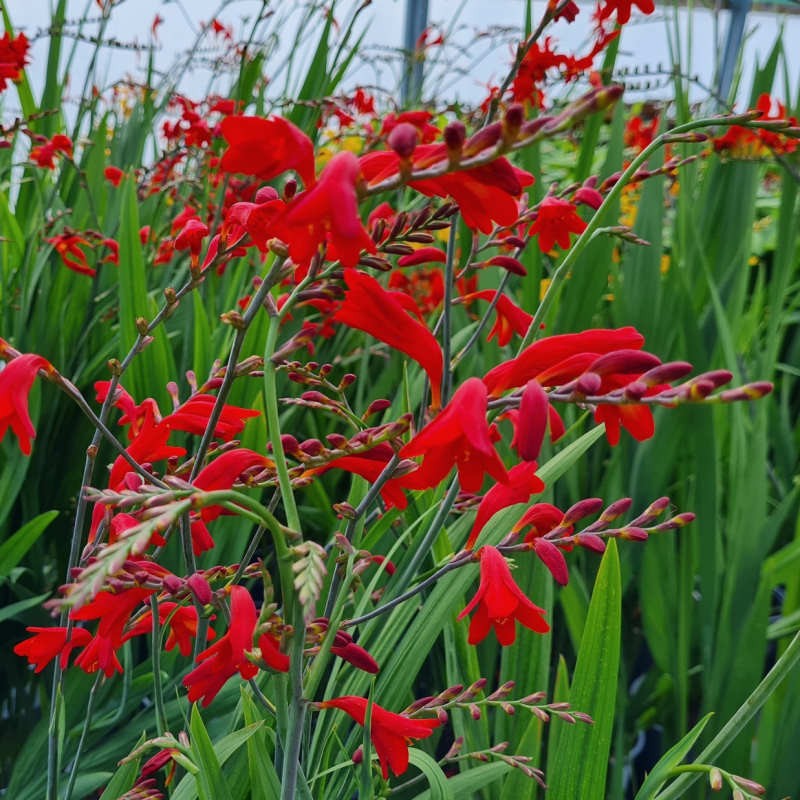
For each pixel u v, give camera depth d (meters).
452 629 1.72
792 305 3.37
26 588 2.43
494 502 1.15
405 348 0.99
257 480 1.09
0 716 2.49
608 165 2.54
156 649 1.22
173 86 3.56
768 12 7.70
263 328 2.19
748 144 2.65
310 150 0.84
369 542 1.57
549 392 0.92
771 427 3.01
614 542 1.25
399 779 1.97
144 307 2.15
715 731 2.00
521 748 1.47
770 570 1.94
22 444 1.03
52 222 2.78
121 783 1.30
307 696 1.00
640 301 2.64
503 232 1.68
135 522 1.04
